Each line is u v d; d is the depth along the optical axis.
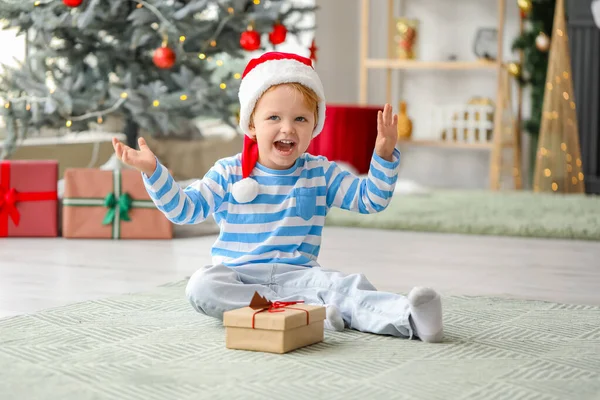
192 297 2.27
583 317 2.47
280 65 2.31
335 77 7.51
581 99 6.70
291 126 2.28
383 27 7.86
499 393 1.71
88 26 4.16
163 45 4.13
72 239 4.07
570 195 6.10
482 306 2.61
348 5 7.70
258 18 4.36
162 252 3.71
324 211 2.41
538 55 6.93
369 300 2.24
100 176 4.08
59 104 4.14
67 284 2.95
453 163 7.76
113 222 4.08
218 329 2.24
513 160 7.17
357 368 1.88
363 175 5.97
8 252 3.65
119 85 4.29
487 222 4.61
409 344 2.11
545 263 3.59
